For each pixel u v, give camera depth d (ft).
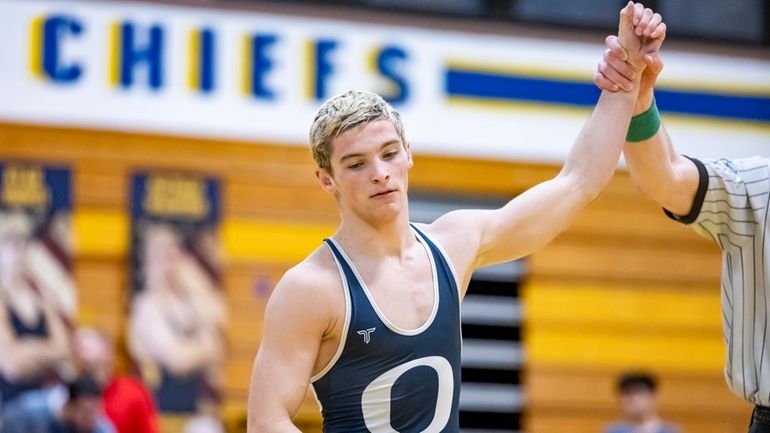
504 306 77.41
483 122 75.87
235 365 70.44
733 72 80.33
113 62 69.82
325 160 25.02
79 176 69.00
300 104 72.64
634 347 79.00
